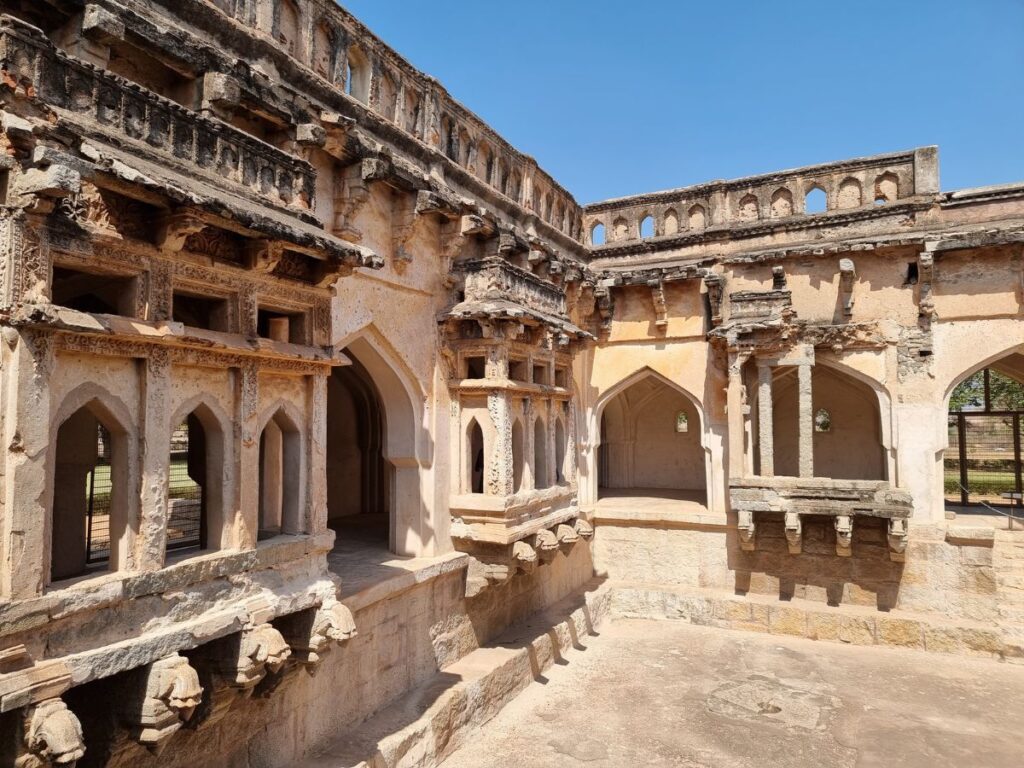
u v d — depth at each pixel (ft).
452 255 26.76
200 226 12.35
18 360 10.33
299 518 16.14
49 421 10.80
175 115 13.28
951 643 32.40
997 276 33.63
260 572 14.71
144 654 11.74
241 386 14.40
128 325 11.84
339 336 21.38
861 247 35.29
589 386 41.09
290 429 16.26
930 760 22.85
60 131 10.94
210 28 17.78
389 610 22.25
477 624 27.78
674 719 25.58
